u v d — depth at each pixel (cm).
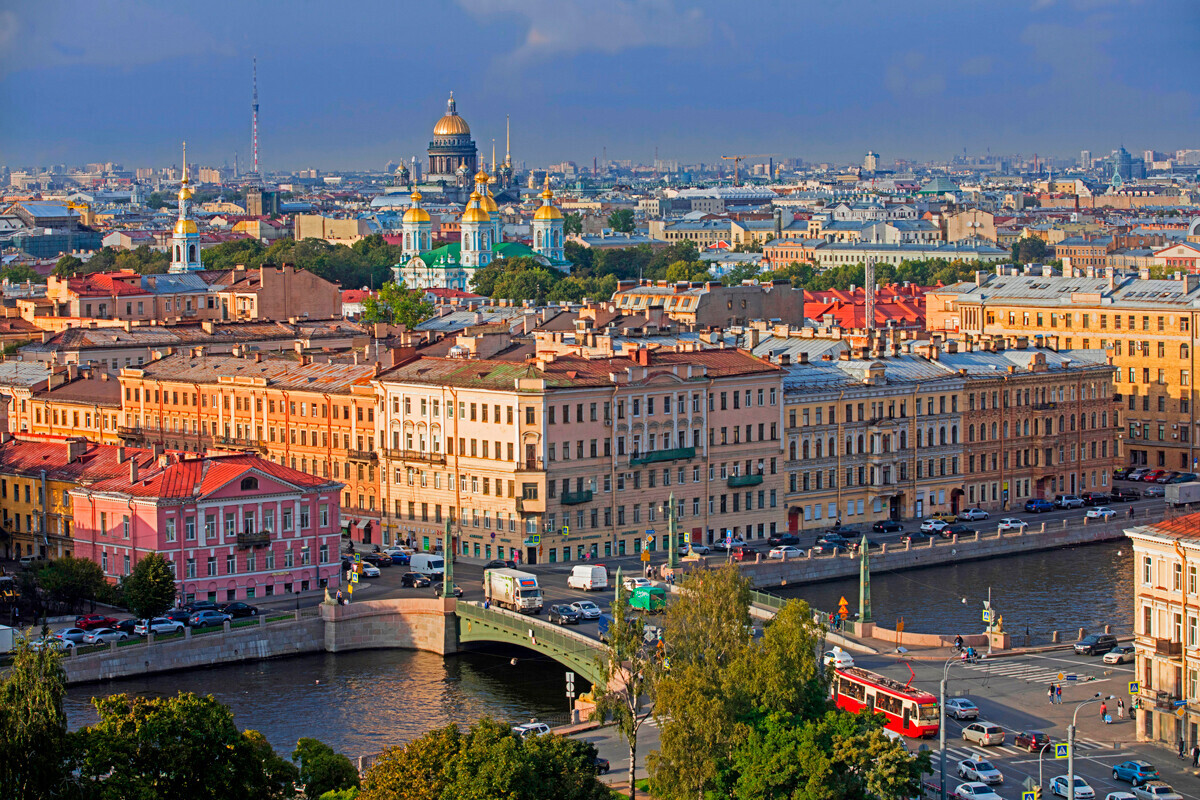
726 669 19250
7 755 16225
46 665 16662
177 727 17062
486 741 16800
